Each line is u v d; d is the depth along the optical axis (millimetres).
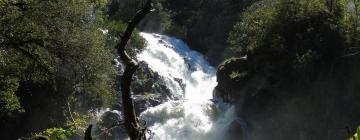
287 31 34719
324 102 32750
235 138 34562
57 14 18719
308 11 34500
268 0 39156
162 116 36375
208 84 50594
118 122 4805
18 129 29844
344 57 32719
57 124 28391
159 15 60938
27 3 17094
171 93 42281
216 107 37875
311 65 32688
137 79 40438
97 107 29781
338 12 34375
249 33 38844
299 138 33156
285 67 34344
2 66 18391
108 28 38719
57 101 28188
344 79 32562
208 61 56469
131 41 45250
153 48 49969
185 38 60031
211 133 35625
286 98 34062
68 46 20109
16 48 17719
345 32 33281
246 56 38719
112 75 29844
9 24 16594
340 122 32062
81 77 24609
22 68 19516
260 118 35250
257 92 35688
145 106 36812
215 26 58000
